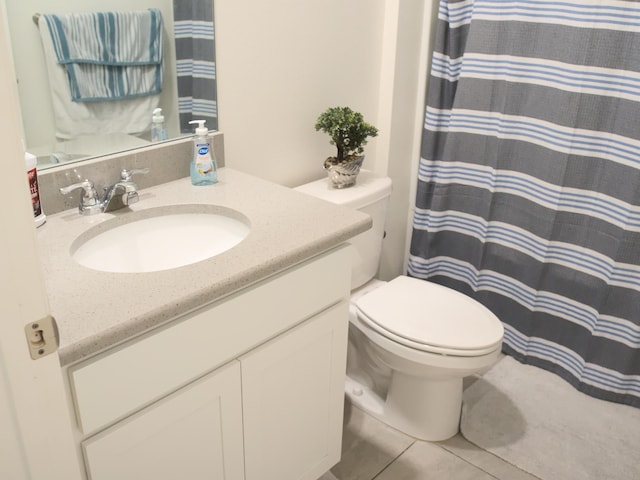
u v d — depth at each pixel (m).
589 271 2.14
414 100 2.37
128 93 1.57
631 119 1.91
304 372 1.52
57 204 1.48
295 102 2.00
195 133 1.70
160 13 1.57
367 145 2.33
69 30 1.43
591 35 1.90
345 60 2.11
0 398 0.75
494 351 1.81
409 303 1.94
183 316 1.18
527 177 2.18
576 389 2.26
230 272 1.21
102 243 1.45
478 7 2.09
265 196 1.60
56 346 0.79
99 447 1.12
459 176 2.36
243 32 1.77
